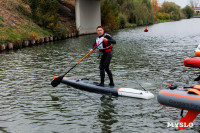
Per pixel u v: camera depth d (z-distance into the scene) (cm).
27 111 525
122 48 1593
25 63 1074
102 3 3597
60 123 465
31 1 2333
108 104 562
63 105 560
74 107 547
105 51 642
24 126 454
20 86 711
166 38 2273
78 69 941
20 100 594
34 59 1183
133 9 4862
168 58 1166
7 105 560
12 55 1312
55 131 432
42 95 632
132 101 578
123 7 4831
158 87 680
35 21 2272
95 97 614
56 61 1126
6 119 484
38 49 1575
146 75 822
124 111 518
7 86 711
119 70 908
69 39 2316
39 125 457
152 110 520
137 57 1211
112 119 479
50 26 2284
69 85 725
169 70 896
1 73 876
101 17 3572
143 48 1573
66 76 830
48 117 493
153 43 1869
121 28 4050
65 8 3031
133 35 2667
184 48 1538
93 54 1352
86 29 2961
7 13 2034
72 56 1277
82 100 593
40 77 817
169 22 6206
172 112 507
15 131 434
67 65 1027
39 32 2095
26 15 2270
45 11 2372
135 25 4666
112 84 673
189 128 433
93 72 888
